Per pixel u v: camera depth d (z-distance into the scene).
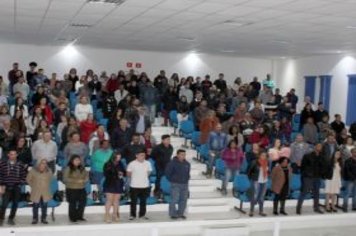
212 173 12.18
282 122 13.63
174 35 13.94
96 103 15.13
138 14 10.47
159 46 17.53
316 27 11.16
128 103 12.75
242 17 10.20
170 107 15.62
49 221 9.21
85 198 9.23
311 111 14.73
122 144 11.09
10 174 8.70
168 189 10.41
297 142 11.85
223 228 8.55
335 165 10.99
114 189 9.19
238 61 21.41
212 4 8.90
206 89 16.48
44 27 13.28
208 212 10.61
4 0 9.27
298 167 11.73
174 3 8.98
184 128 14.26
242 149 12.13
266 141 12.46
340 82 18.16
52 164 9.87
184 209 9.85
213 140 12.03
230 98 15.80
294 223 10.57
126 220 9.48
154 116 15.16
